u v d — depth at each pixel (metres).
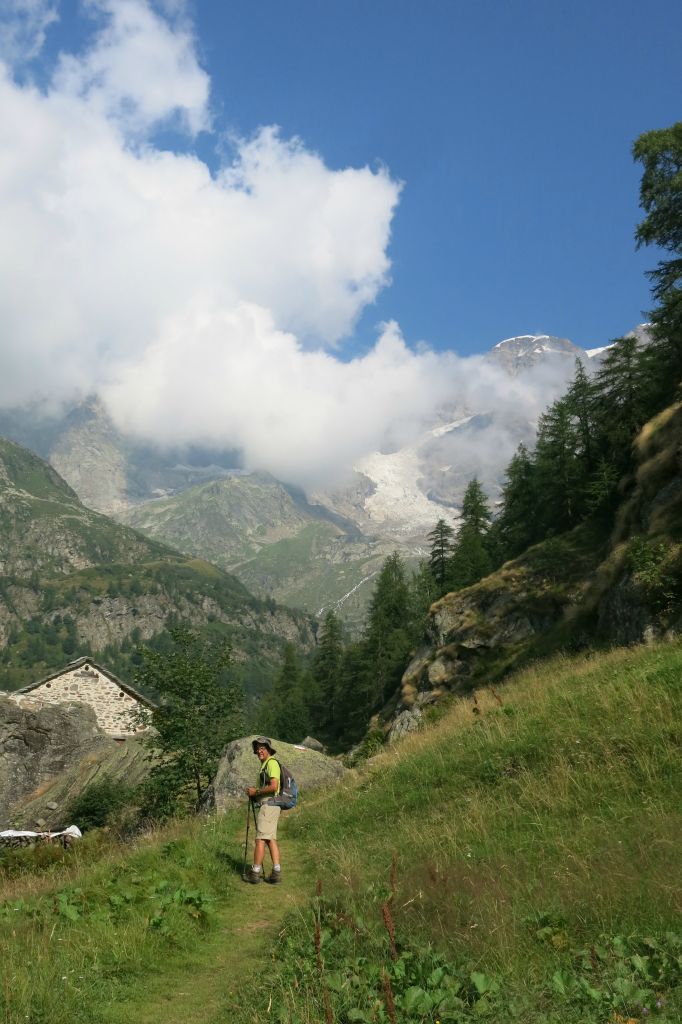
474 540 76.44
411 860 9.63
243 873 11.13
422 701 42.69
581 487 53.81
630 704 13.00
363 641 94.25
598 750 11.78
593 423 55.62
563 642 34.19
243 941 8.18
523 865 8.38
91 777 36.69
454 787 13.09
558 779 11.08
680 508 29.91
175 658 26.47
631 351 51.38
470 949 6.10
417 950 6.09
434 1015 4.80
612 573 32.94
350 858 10.59
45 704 46.22
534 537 63.78
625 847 7.95
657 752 10.88
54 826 34.44
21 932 7.59
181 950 7.69
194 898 8.97
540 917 6.47
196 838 12.72
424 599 87.06
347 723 91.56
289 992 5.67
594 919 6.34
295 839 14.28
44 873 14.52
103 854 16.08
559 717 14.07
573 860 7.89
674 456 32.69
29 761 42.50
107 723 48.03
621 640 27.98
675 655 15.89
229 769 22.70
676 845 7.44
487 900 7.11
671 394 47.75
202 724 25.70
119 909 8.54
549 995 4.88
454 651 42.91
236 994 6.43
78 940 7.48
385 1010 4.96
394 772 15.77
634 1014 4.43
